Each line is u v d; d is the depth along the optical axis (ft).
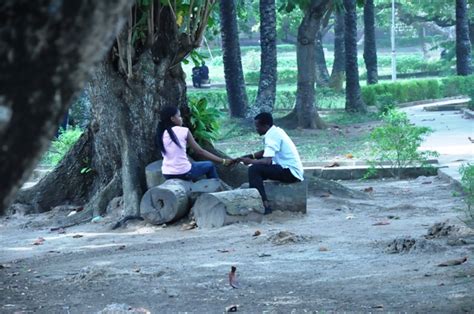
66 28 7.00
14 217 51.78
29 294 27.91
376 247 33.24
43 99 7.10
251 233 39.50
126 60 48.47
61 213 51.57
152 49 49.29
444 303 23.22
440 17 212.43
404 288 25.59
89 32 7.09
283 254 33.22
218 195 42.11
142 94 49.19
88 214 48.39
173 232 42.34
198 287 27.58
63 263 34.78
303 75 104.01
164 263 32.63
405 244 32.07
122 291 27.55
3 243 42.29
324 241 35.83
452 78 147.13
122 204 47.93
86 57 7.16
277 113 132.36
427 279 26.66
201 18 49.55
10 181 7.19
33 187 53.26
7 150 7.08
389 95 122.72
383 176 63.77
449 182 57.47
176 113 45.55
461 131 89.66
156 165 47.62
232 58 114.42
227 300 25.46
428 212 43.88
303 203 43.98
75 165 52.80
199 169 45.52
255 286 27.40
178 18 49.90
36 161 7.28
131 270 31.17
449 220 38.04
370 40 151.02
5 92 6.98
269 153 43.52
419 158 62.85
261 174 43.68
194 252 35.24
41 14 6.94
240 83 115.14
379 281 26.91
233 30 114.73
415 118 109.60
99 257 35.60
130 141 48.83
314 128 103.60
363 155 73.36
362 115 118.83
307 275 28.81
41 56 7.01
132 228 44.42
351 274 28.50
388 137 62.95
